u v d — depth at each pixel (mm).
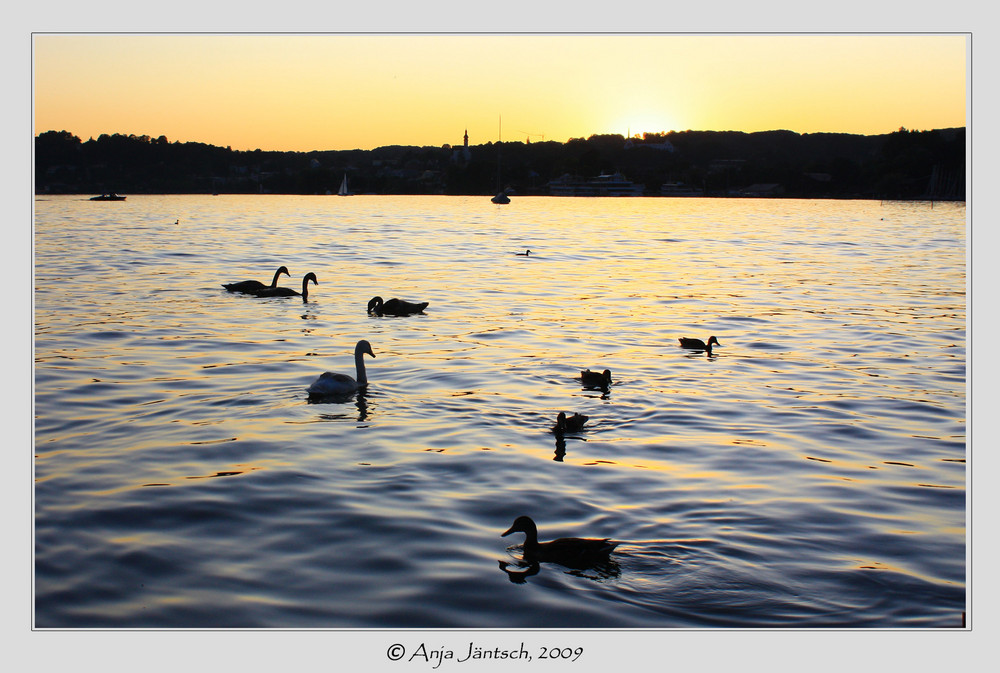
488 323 30312
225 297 35812
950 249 65875
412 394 20484
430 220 106375
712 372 23156
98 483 14578
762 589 11336
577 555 11891
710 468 15703
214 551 12234
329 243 65562
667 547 12477
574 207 171250
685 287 41281
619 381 21969
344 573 11664
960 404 20203
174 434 17203
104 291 36812
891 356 25516
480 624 10477
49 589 11148
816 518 13531
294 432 17406
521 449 16531
